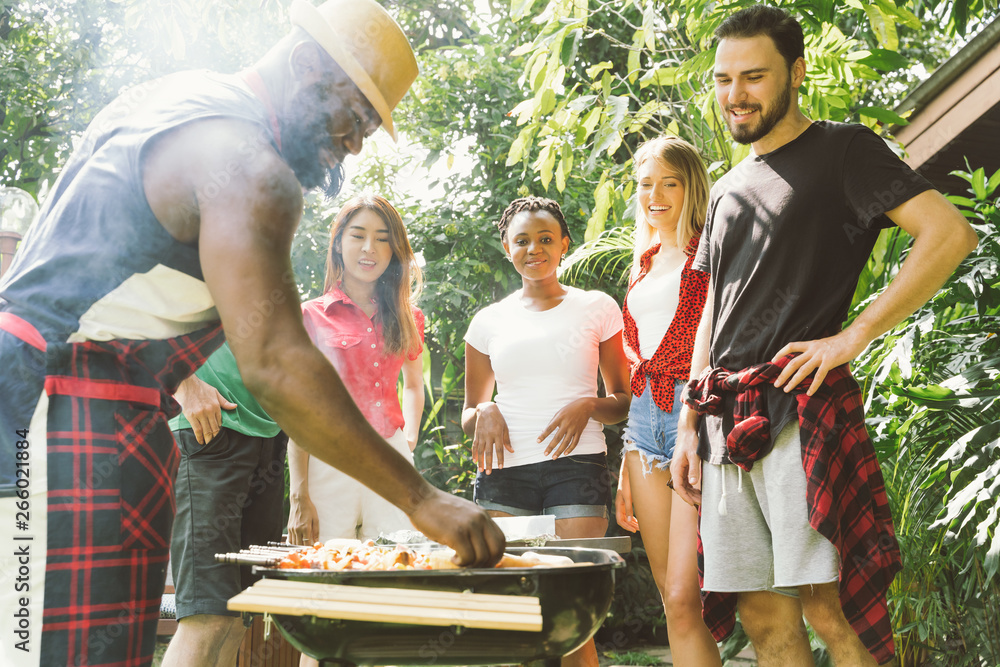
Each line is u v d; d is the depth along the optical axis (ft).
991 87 12.36
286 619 3.47
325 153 4.06
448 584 3.46
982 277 7.68
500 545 3.52
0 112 18.61
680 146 7.80
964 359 8.17
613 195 12.17
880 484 5.35
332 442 3.35
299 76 3.89
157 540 3.65
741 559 5.52
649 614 15.47
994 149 14.47
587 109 12.54
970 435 6.84
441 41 22.81
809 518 5.06
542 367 8.16
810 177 5.41
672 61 12.61
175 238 3.53
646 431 7.50
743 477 5.54
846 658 5.18
